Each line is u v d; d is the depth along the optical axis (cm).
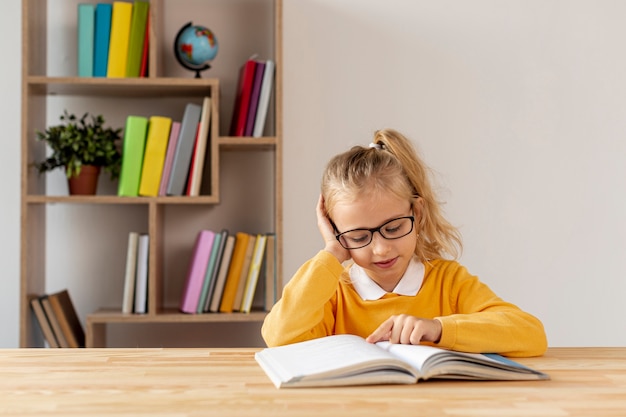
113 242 269
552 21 282
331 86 274
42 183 259
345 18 275
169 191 245
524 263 280
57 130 246
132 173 244
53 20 267
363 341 108
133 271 244
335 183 137
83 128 264
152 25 245
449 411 76
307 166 273
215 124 244
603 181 283
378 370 91
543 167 281
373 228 133
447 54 279
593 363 107
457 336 109
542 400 81
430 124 278
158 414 75
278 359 100
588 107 283
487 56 280
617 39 284
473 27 280
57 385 89
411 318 111
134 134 244
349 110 275
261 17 273
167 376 95
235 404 79
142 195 244
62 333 244
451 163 278
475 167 279
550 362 108
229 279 246
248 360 107
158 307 253
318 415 74
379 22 276
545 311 280
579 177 282
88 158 241
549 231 281
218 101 246
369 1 276
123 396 83
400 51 277
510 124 280
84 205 268
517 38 281
